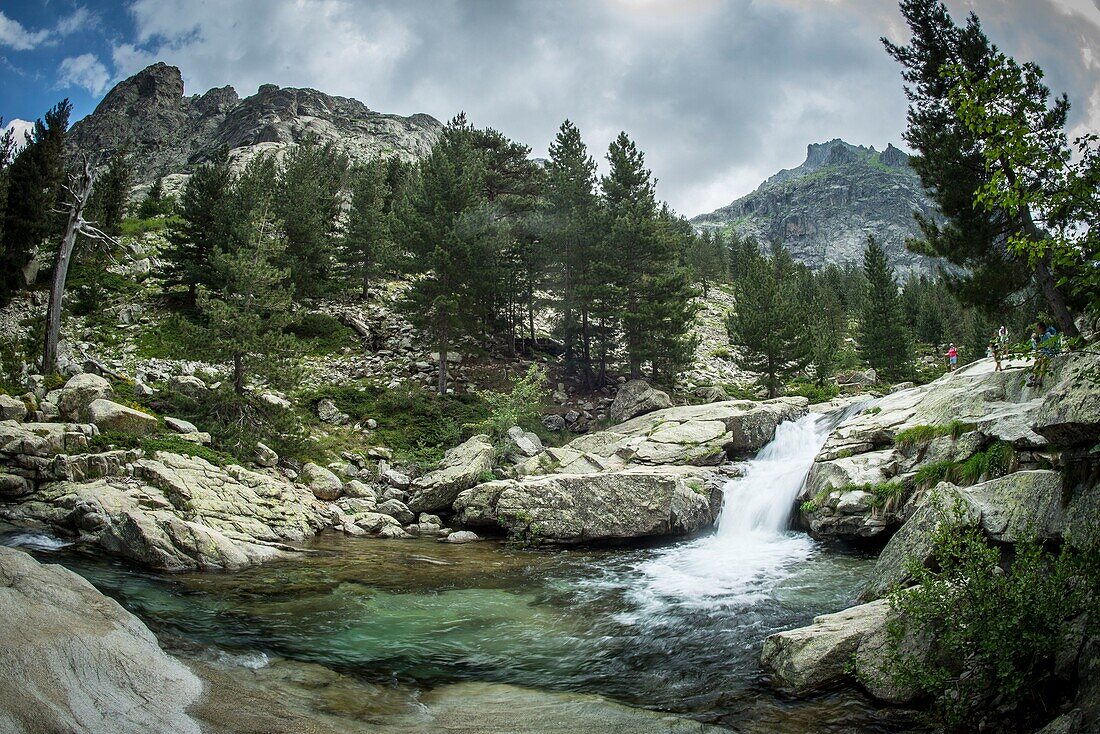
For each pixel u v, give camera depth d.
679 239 38.34
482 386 34.50
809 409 30.91
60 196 43.91
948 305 80.44
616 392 36.25
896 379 49.94
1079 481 7.66
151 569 12.57
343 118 181.00
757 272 47.53
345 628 9.99
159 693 5.89
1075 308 17.61
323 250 44.41
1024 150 6.02
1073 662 5.96
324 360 35.69
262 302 24.67
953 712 6.24
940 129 23.61
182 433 20.83
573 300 36.66
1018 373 16.25
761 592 12.33
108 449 17.62
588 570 14.98
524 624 10.67
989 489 9.27
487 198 39.59
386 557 15.78
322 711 6.64
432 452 26.66
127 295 41.94
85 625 6.36
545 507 18.81
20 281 39.12
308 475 21.56
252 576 12.93
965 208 22.50
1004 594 6.18
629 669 8.70
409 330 40.44
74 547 13.44
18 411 18.12
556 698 7.59
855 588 12.20
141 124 196.62
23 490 15.33
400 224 33.81
